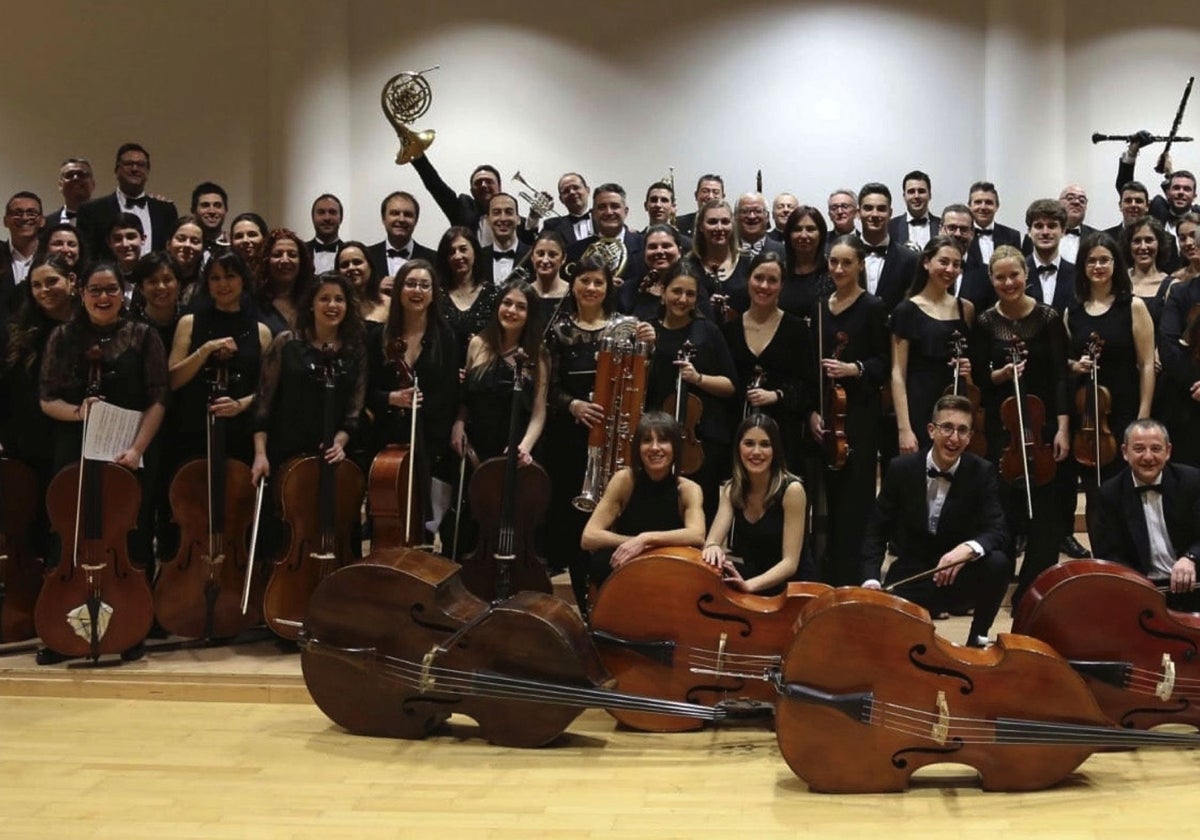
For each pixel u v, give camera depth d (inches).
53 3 256.4
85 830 103.6
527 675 121.5
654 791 111.9
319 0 249.3
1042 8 241.1
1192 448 154.9
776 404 154.8
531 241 211.6
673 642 126.0
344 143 254.2
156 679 139.4
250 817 106.0
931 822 104.5
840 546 155.4
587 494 142.6
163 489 155.5
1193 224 169.6
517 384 144.6
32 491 150.9
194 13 258.2
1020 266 153.6
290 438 149.9
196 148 259.1
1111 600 119.9
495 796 110.6
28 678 140.6
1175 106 248.8
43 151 257.1
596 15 256.2
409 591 123.9
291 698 137.8
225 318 153.9
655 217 199.2
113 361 146.5
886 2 251.1
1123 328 156.0
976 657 111.9
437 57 257.3
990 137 245.9
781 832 102.6
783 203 205.5
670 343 153.6
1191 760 118.8
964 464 136.9
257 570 150.9
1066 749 111.0
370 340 155.7
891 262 180.2
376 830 103.2
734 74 254.2
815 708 110.8
